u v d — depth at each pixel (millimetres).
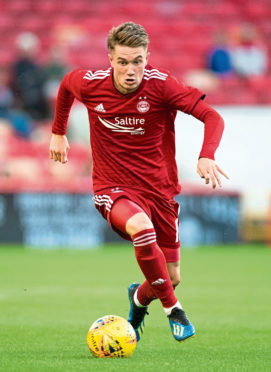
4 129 66375
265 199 59750
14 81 68500
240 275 41500
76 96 19375
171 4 86812
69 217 57719
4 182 60031
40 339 21234
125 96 18594
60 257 51344
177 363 17031
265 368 16547
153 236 17938
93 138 19516
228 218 59406
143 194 19328
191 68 79625
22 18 83438
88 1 86062
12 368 16141
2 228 56969
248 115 60719
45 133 67188
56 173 63281
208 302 30641
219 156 60438
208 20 85750
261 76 76250
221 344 20688
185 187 59094
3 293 33219
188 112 18609
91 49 80000
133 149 19141
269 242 59938
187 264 47375
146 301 19953
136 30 17797
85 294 32938
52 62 68312
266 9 87562
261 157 60688
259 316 26688
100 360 17266
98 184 19594
